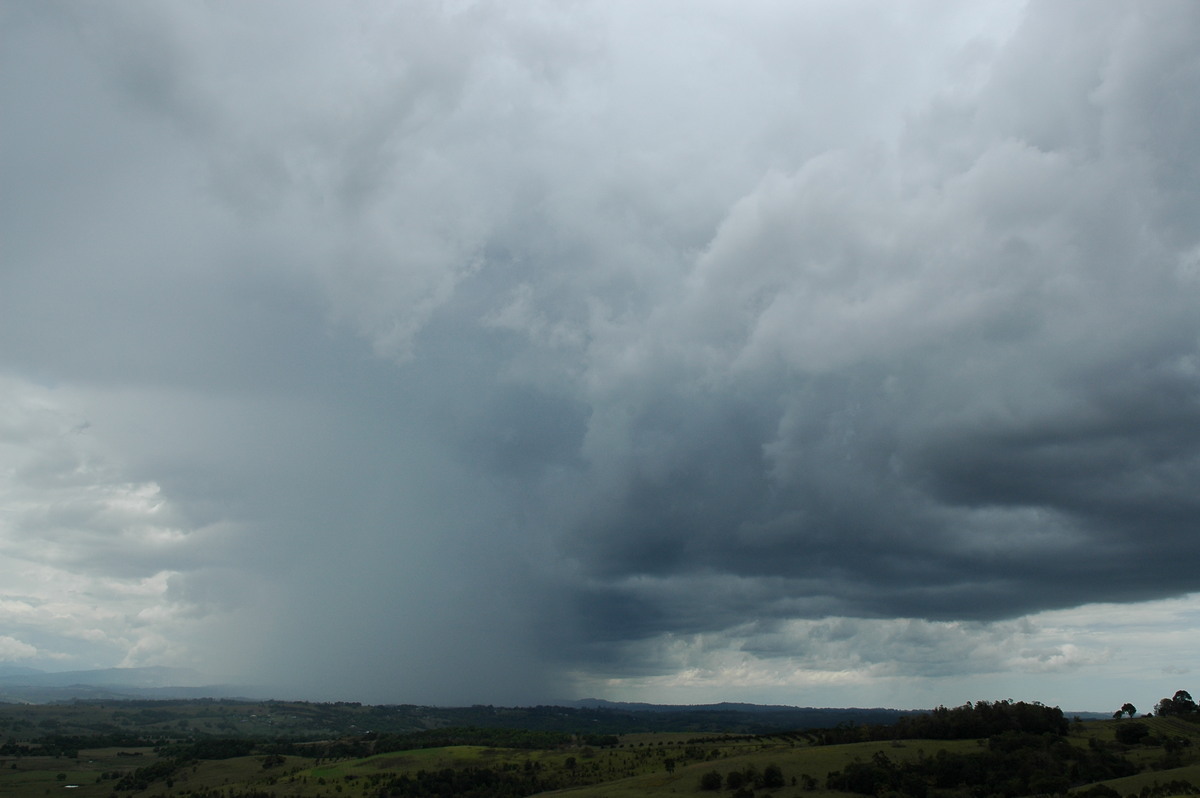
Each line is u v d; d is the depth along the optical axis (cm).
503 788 17925
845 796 12862
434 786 18338
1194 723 17350
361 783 19162
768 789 13475
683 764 17525
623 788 14838
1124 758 14312
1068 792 11881
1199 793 10788
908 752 15125
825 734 18625
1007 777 13475
